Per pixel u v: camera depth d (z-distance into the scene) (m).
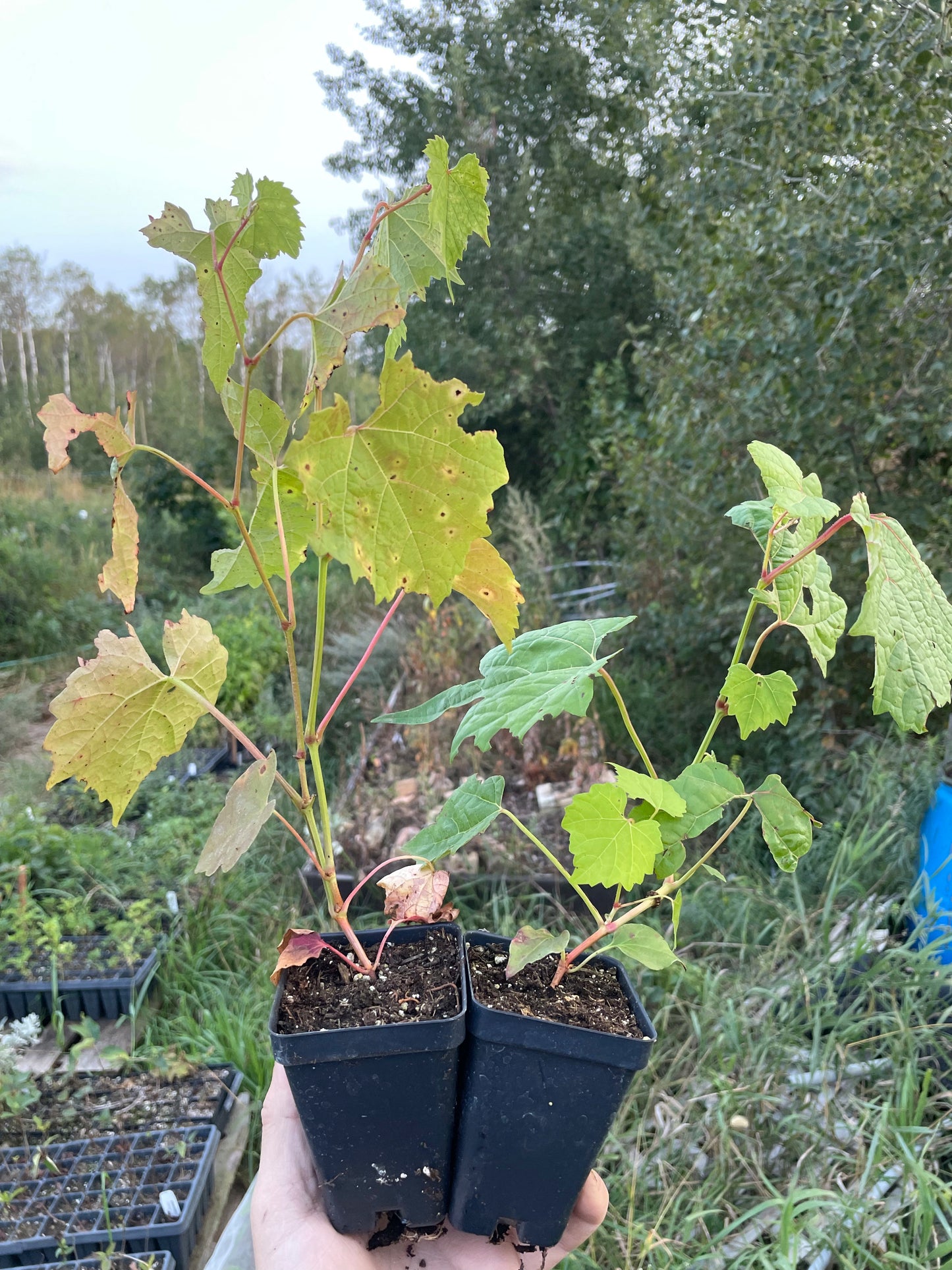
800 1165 1.75
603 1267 1.69
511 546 5.96
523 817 3.28
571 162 8.55
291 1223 1.00
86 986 2.53
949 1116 1.82
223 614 6.23
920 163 2.83
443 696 1.02
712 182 3.59
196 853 3.15
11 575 7.18
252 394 0.83
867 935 2.27
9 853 3.03
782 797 0.86
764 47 3.17
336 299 0.74
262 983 2.68
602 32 7.78
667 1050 2.15
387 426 0.63
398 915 0.96
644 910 0.90
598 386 7.31
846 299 2.90
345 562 0.66
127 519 0.77
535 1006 0.90
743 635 0.88
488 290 8.34
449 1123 0.91
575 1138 0.90
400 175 9.13
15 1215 1.89
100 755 0.82
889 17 2.86
